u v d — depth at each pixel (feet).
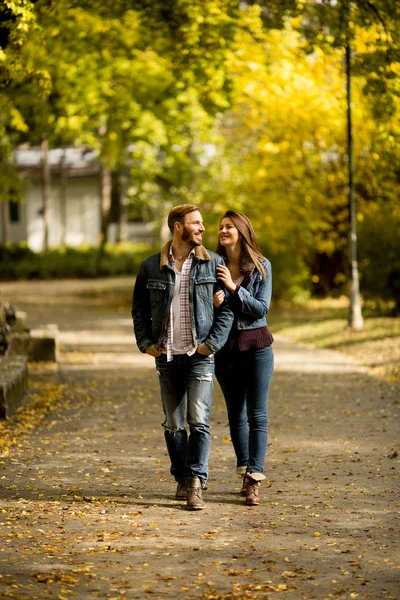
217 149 116.47
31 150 214.48
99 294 136.46
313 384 49.39
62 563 19.66
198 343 24.81
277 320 88.33
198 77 68.03
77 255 180.75
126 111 92.02
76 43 78.33
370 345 65.82
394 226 84.53
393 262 83.61
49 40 73.31
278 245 103.81
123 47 79.92
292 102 92.84
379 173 92.07
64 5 62.34
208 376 25.04
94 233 214.48
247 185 102.53
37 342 60.70
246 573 19.01
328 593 17.78
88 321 94.89
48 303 121.70
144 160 122.11
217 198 103.45
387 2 49.90
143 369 57.11
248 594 17.69
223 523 23.08
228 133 110.32
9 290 147.74
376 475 28.60
